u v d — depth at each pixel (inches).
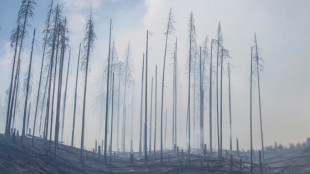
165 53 1437.0
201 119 1676.9
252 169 1234.0
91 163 1195.9
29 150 1087.0
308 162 1295.5
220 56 1493.6
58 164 1063.0
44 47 1369.3
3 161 926.4
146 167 1221.1
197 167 1199.6
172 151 1716.3
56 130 1210.0
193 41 1481.3
